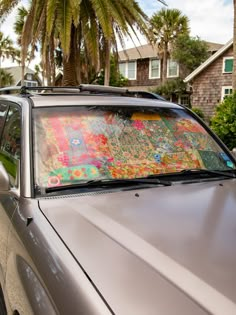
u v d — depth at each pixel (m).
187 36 26.80
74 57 13.75
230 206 1.95
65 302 1.28
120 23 12.44
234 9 13.39
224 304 1.16
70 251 1.49
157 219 1.76
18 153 2.39
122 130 2.55
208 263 1.39
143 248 1.48
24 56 13.45
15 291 1.71
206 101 22.88
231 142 9.65
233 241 1.56
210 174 2.53
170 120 2.82
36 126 2.36
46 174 2.15
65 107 2.55
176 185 2.30
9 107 2.96
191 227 1.68
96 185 2.17
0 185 2.16
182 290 1.23
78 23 12.33
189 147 2.69
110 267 1.37
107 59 13.77
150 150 2.54
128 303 1.18
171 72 28.73
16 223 1.94
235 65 13.66
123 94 3.31
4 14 13.13
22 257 1.74
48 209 1.88
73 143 2.34
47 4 11.55
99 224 1.69
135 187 2.22
